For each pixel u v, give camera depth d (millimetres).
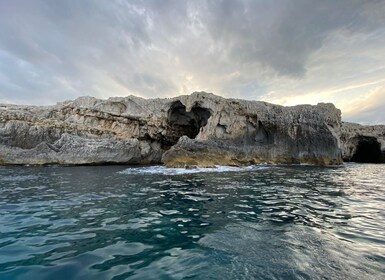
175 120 29141
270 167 20953
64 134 23062
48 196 8602
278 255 4070
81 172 16594
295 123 25719
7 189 9914
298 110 26562
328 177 14930
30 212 6512
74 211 6676
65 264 3725
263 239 4781
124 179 13234
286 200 8242
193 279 3342
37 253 4090
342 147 40375
